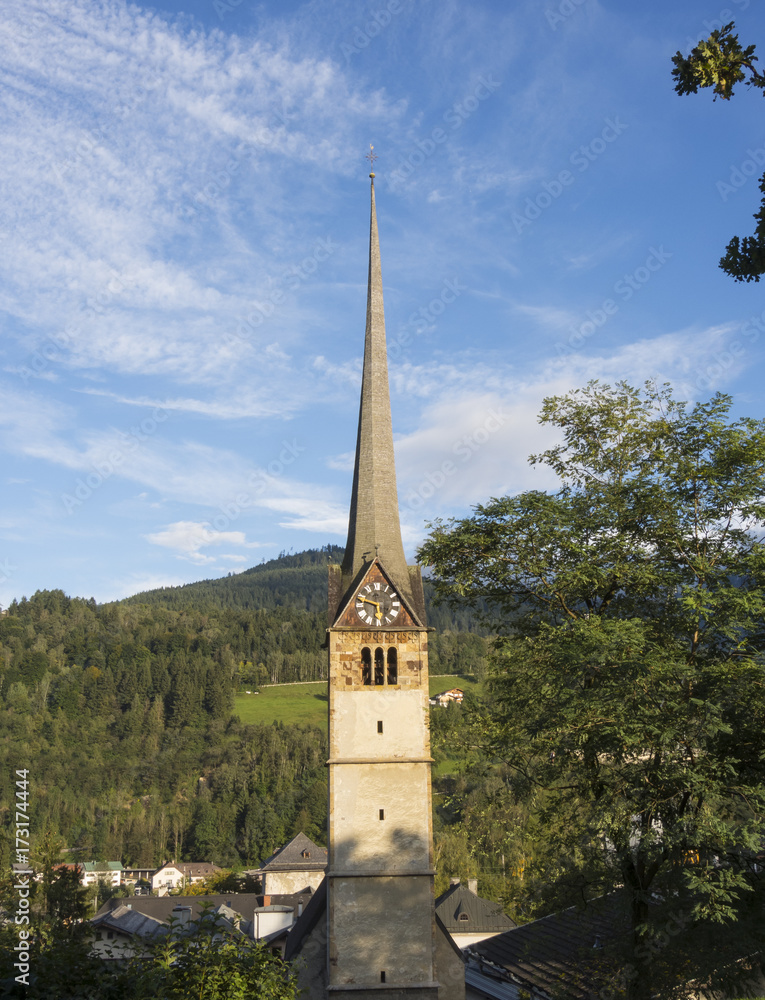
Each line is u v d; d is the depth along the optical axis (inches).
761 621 1222.3
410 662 1736.0
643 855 1188.5
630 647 1158.3
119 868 6806.1
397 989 1581.0
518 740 1369.3
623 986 1221.7
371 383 2022.6
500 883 3425.2
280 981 842.8
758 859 1159.6
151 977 785.6
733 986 1162.6
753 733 1160.2
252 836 7194.9
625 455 1450.5
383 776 1674.5
